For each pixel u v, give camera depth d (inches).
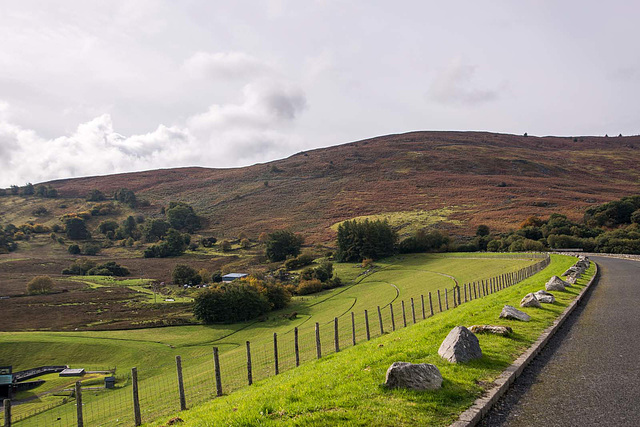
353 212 6761.8
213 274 4574.3
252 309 2970.0
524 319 645.3
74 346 2397.9
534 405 338.0
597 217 4618.6
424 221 5767.7
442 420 302.4
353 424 297.7
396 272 3853.3
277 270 4581.7
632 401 332.5
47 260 5590.6
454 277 3002.0
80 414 579.5
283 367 1093.1
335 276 4035.4
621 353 470.0
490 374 399.9
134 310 3316.9
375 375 410.3
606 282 1211.9
